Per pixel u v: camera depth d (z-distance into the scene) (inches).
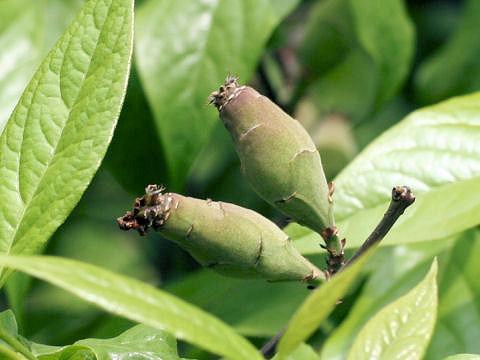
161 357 12.7
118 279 10.5
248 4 17.3
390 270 16.9
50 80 12.7
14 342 11.8
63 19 18.0
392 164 14.7
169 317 10.5
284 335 10.9
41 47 17.8
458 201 14.2
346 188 14.6
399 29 19.4
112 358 12.5
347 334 16.0
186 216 11.9
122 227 12.0
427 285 11.9
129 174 18.4
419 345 11.6
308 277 12.7
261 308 17.1
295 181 12.7
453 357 12.2
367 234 14.2
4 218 12.6
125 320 16.2
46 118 12.7
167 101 16.8
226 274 12.4
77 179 12.5
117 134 18.0
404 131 14.9
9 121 12.8
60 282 10.3
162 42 17.1
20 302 15.9
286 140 12.6
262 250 12.3
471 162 14.5
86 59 12.7
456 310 16.2
